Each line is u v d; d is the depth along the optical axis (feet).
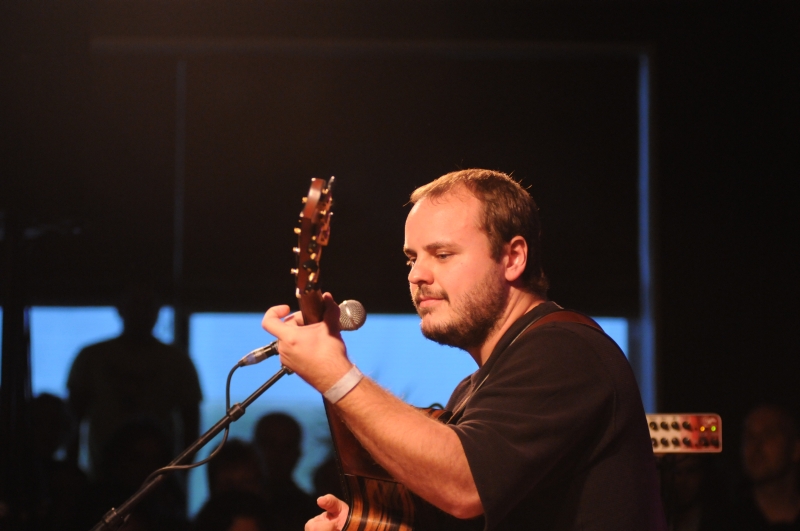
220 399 35.35
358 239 35.81
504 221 10.74
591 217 36.09
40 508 22.76
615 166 36.24
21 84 22.57
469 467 8.75
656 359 34.73
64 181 23.38
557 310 10.68
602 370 9.69
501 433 8.98
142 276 35.47
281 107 36.37
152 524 24.03
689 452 15.46
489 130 36.29
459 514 8.94
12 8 22.56
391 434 8.82
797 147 35.47
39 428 27.99
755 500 23.22
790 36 35.63
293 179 36.17
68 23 24.02
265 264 35.88
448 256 10.67
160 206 35.83
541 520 9.66
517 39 35.70
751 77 35.70
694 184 35.42
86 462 31.17
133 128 36.01
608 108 36.45
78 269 35.35
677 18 35.83
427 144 36.27
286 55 36.58
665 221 35.29
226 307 35.70
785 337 34.83
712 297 35.04
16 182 22.35
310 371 9.07
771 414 23.79
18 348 22.11
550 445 9.07
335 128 36.32
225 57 36.47
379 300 35.50
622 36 35.76
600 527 9.49
